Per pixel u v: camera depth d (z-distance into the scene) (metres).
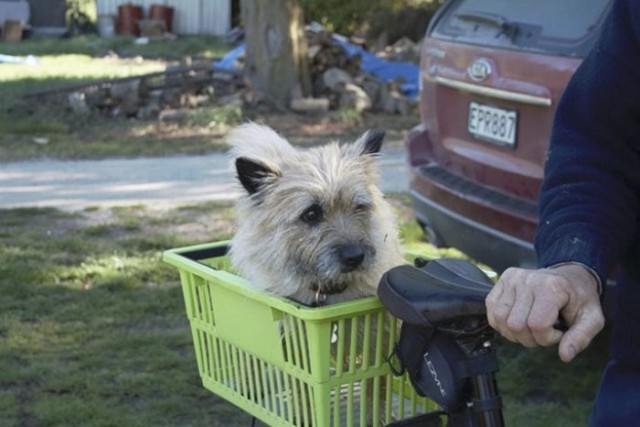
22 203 10.93
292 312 3.04
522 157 6.07
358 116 16.84
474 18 6.81
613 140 2.55
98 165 13.18
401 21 28.31
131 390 6.05
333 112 17.16
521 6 6.42
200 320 3.71
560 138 2.62
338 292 3.79
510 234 5.95
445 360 2.66
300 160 4.00
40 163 13.23
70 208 10.69
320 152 4.09
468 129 6.66
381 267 3.81
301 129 16.00
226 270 4.02
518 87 6.02
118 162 13.41
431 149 7.23
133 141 14.88
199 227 9.91
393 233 4.05
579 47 5.71
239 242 3.87
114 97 16.78
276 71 17.44
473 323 2.62
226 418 5.74
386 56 25.62
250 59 17.70
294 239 3.79
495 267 6.29
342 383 3.10
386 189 11.66
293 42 17.47
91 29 34.59
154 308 7.52
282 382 3.30
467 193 6.38
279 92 17.48
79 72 23.09
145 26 33.91
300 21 17.70
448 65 6.89
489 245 6.19
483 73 6.37
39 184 11.96
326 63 18.36
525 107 6.02
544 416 5.67
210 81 17.53
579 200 2.48
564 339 2.20
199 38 33.28
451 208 6.54
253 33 17.53
